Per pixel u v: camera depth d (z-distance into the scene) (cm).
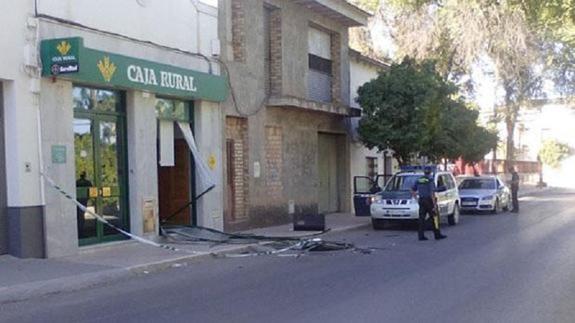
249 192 2016
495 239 1784
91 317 870
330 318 848
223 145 1886
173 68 1634
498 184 2953
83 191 1438
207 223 1808
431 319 843
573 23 1236
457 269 1252
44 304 966
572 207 3195
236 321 836
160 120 1678
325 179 2659
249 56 2011
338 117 2647
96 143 1474
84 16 1402
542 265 1293
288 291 1041
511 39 2898
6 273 1135
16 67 1252
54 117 1330
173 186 1847
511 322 828
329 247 1572
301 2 2275
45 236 1303
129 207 1559
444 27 3089
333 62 2623
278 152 2195
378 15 3341
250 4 2016
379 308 907
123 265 1249
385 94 2489
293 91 2250
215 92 1811
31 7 1280
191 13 1753
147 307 931
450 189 2244
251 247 1586
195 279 1175
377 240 1805
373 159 3048
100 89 1484
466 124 2764
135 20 1548
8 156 1266
